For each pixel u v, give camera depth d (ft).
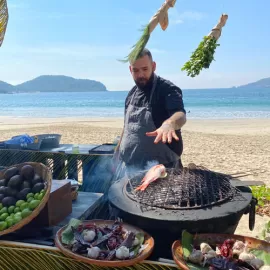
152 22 9.60
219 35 11.57
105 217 11.42
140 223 7.63
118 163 12.82
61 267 7.18
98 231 7.59
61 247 6.93
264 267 6.17
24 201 8.26
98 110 158.81
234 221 7.68
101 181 15.21
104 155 15.31
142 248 6.94
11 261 7.57
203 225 7.29
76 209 9.96
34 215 7.73
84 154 15.71
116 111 150.00
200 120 97.30
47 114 136.46
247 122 89.71
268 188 21.15
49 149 17.51
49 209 8.48
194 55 11.55
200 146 43.39
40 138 18.62
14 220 7.59
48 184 8.23
